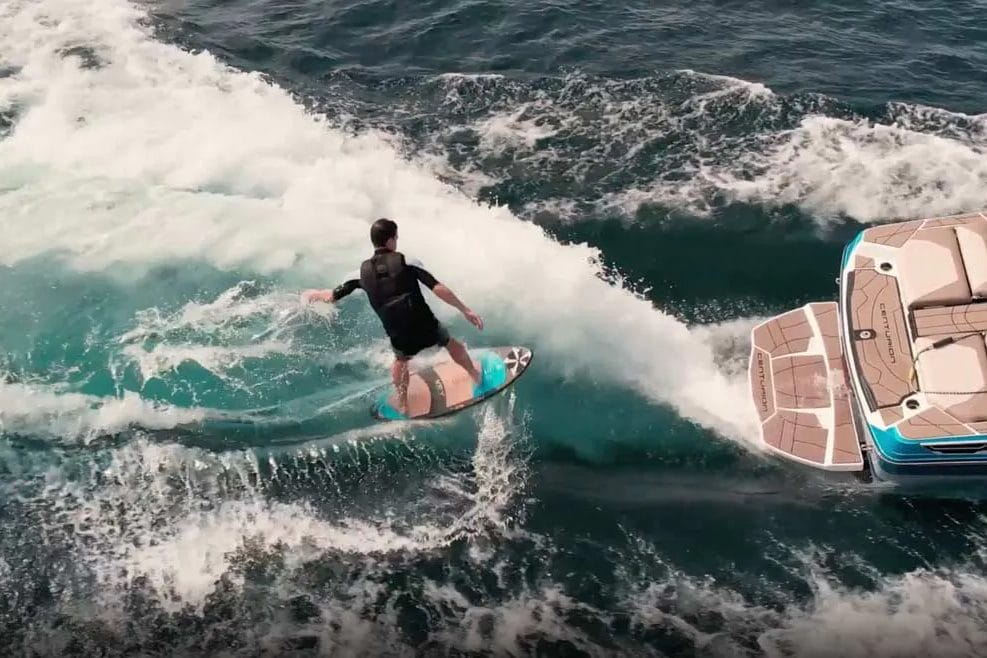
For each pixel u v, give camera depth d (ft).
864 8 61.31
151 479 32.86
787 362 35.65
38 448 33.76
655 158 47.16
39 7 60.44
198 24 60.29
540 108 51.16
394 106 51.80
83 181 44.93
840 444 32.71
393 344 31.04
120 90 52.13
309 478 33.04
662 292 39.88
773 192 44.60
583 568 30.04
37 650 27.73
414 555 30.58
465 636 28.14
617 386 36.17
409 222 42.96
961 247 34.76
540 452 33.96
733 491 32.53
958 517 31.27
